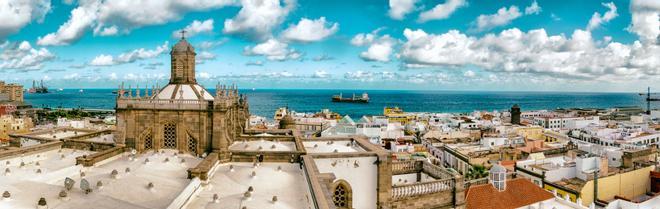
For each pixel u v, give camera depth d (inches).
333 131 6692.9
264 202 1534.2
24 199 1355.8
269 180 1867.6
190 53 2470.5
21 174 1776.6
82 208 1316.4
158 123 2303.2
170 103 2288.4
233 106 2620.6
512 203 2481.5
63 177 1788.9
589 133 6786.4
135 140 2309.3
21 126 7490.2
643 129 7298.2
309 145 2731.3
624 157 4220.0
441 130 7185.0
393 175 2701.8
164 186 1627.7
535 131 7332.7
